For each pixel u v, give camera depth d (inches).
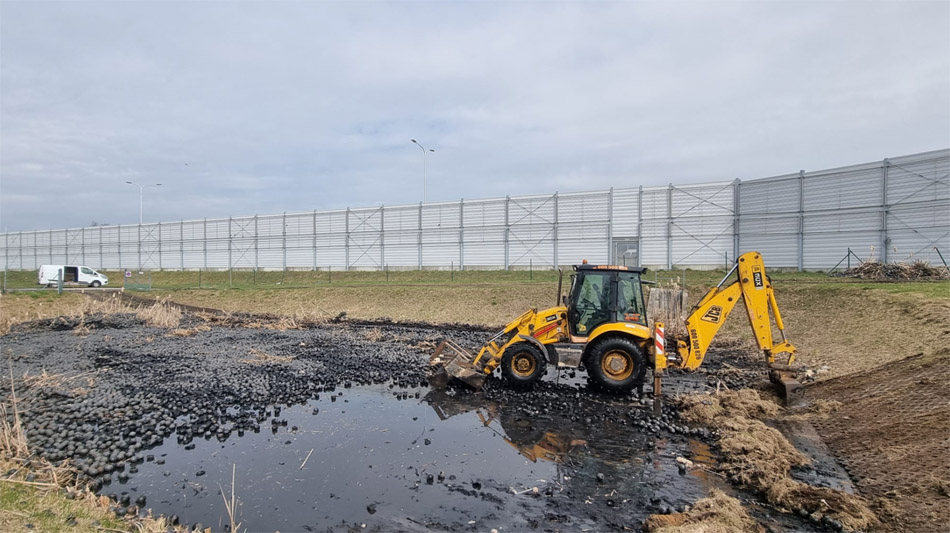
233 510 218.8
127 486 251.8
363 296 1143.6
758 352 585.9
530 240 1428.4
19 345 633.0
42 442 298.0
